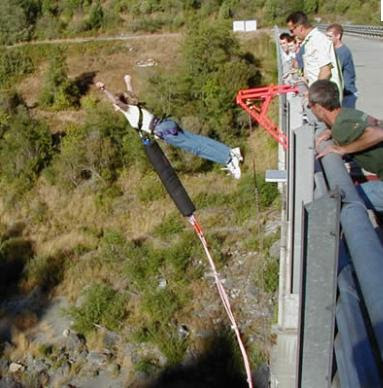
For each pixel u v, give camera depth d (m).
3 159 27.05
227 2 55.34
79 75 43.03
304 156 4.80
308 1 56.72
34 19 54.69
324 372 2.67
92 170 25.81
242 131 27.83
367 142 4.21
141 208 23.62
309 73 7.40
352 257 2.30
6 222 23.64
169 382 14.77
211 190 23.64
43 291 18.88
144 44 47.72
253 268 18.22
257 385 14.18
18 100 36.53
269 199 21.81
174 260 18.56
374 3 56.38
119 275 18.92
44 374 15.33
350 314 2.40
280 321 5.19
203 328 16.11
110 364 15.44
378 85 14.50
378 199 4.61
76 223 23.20
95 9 54.38
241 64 32.09
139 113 5.57
